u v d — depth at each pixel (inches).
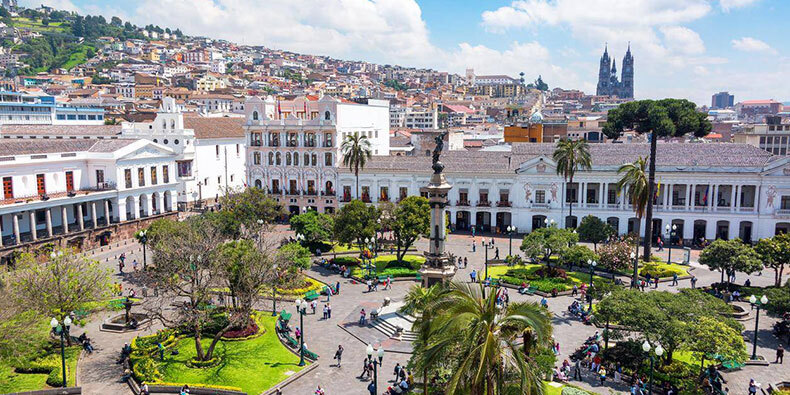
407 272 2847.0
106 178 3636.8
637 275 2696.9
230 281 2005.4
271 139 4375.0
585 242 3636.8
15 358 1656.0
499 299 1763.0
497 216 3981.3
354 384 1713.8
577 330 2110.0
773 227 3435.0
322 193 4269.2
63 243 3260.3
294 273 2404.0
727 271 2551.7
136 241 3641.7
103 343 2017.7
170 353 1899.6
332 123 4165.8
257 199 3464.6
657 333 1599.4
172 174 4163.4
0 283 1865.2
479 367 978.1
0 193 3080.7
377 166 4133.9
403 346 1994.3
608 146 3939.5
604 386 1662.2
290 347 1977.1
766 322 2225.6
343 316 2309.3
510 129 5802.2
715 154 3629.4
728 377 1736.0
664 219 3636.8
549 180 3789.4
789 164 3353.8
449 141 5246.1
